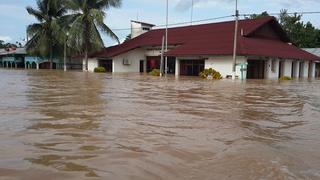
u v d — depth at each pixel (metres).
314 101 13.66
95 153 5.42
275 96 15.23
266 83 25.72
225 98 13.72
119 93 14.56
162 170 4.71
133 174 4.53
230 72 33.69
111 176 4.44
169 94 14.73
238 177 4.50
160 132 7.00
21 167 4.68
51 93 14.02
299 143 6.44
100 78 27.30
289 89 19.77
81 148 5.68
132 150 5.63
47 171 4.55
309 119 9.18
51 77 27.80
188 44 39.53
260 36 39.06
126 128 7.27
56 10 51.88
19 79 24.34
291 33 61.62
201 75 33.03
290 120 8.96
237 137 6.75
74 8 46.88
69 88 16.66
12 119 8.00
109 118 8.38
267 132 7.36
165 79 27.95
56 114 8.77
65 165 4.82
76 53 52.41
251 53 32.41
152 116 8.87
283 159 5.33
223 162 5.11
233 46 34.19
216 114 9.52
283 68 37.69
